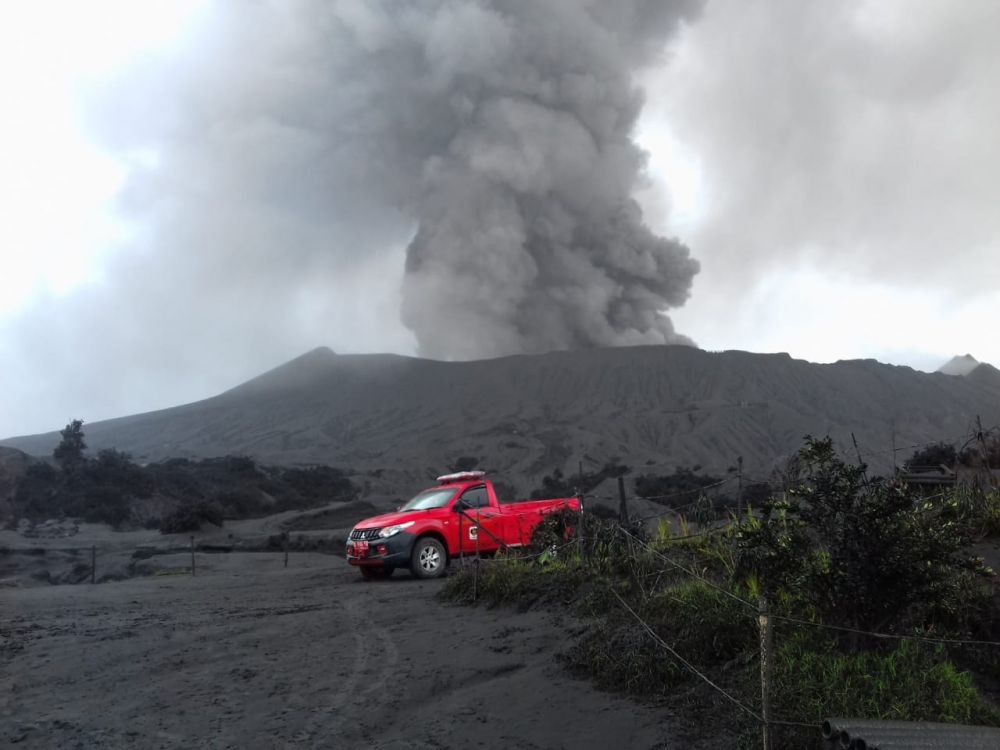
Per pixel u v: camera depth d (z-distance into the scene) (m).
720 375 170.12
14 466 55.44
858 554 5.51
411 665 7.13
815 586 5.72
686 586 7.07
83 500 52.59
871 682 5.05
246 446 134.00
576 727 5.35
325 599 11.70
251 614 10.36
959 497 7.87
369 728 5.61
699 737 4.99
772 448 115.88
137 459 111.94
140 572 28.84
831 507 5.71
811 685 5.08
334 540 37.31
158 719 5.87
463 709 5.82
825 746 3.96
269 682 6.78
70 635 9.05
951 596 5.57
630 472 84.75
